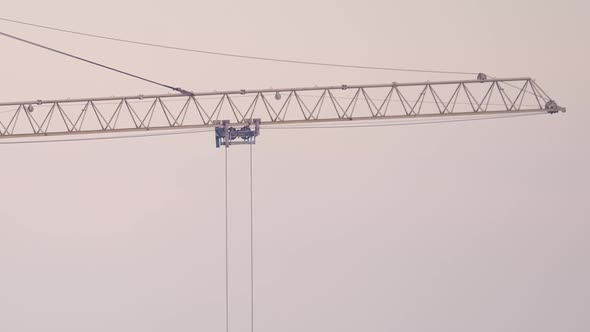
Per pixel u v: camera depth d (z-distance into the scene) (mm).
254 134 196750
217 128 197125
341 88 198750
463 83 198500
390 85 198375
